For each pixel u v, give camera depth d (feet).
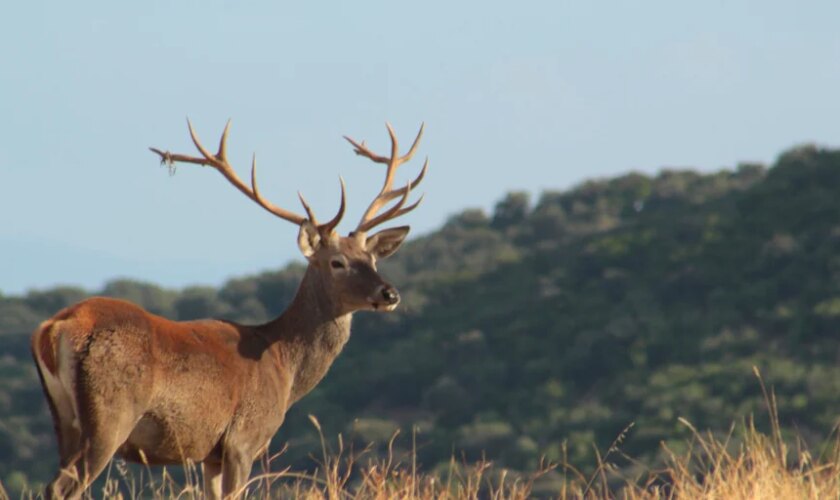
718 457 120.26
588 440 476.95
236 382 115.44
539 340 616.80
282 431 497.46
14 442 436.76
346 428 522.47
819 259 613.52
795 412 458.91
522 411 537.65
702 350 561.84
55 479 102.32
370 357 615.98
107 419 104.22
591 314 631.97
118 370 105.19
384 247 133.18
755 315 589.32
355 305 125.59
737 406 484.33
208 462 116.26
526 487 123.75
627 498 124.36
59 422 104.47
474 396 562.25
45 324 104.37
